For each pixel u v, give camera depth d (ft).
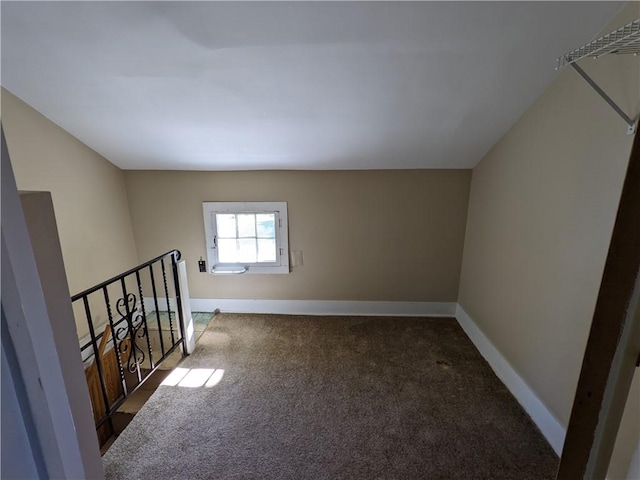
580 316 4.17
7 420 1.38
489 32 3.85
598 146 3.85
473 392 5.87
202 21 3.73
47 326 1.65
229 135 6.54
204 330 8.32
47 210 2.28
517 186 5.76
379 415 5.30
